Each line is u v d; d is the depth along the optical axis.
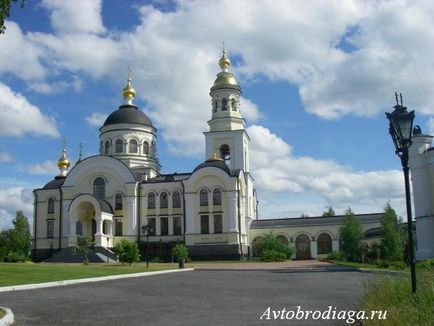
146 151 78.06
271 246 67.00
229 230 65.56
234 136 74.81
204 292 23.12
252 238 73.12
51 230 72.75
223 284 27.81
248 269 44.75
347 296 20.56
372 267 40.91
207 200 67.19
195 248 65.94
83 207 69.69
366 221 71.12
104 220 67.56
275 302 18.83
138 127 77.62
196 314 15.86
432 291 12.93
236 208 66.12
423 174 48.59
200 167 68.06
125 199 70.12
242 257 65.75
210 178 67.62
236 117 76.06
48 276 30.53
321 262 58.41
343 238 64.81
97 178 71.69
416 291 13.53
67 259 62.22
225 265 53.03
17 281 27.09
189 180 67.94
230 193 66.44
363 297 14.99
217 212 66.44
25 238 80.44
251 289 24.52
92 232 70.62
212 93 77.44
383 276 17.05
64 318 15.00
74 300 19.75
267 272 39.75
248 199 74.44
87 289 24.58
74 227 66.44
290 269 43.72
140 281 30.25
